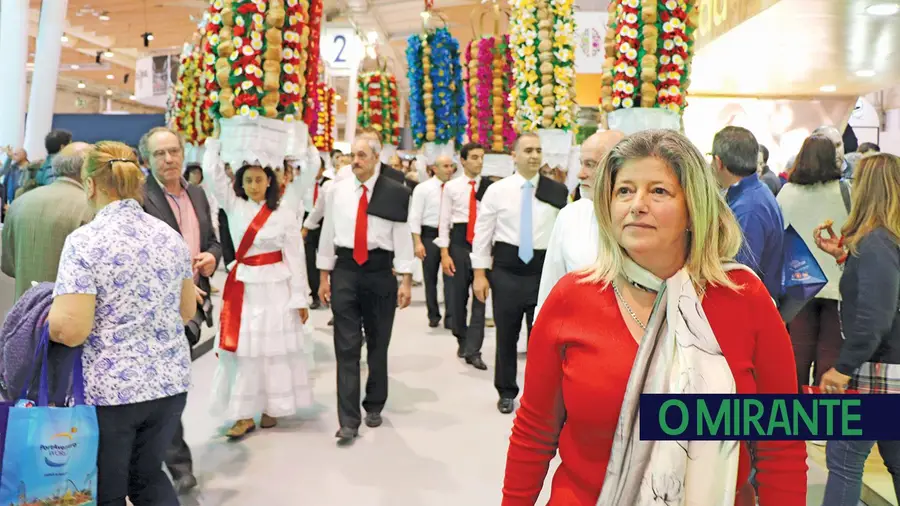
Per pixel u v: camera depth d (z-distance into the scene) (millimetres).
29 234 2322
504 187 3635
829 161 1555
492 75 5598
